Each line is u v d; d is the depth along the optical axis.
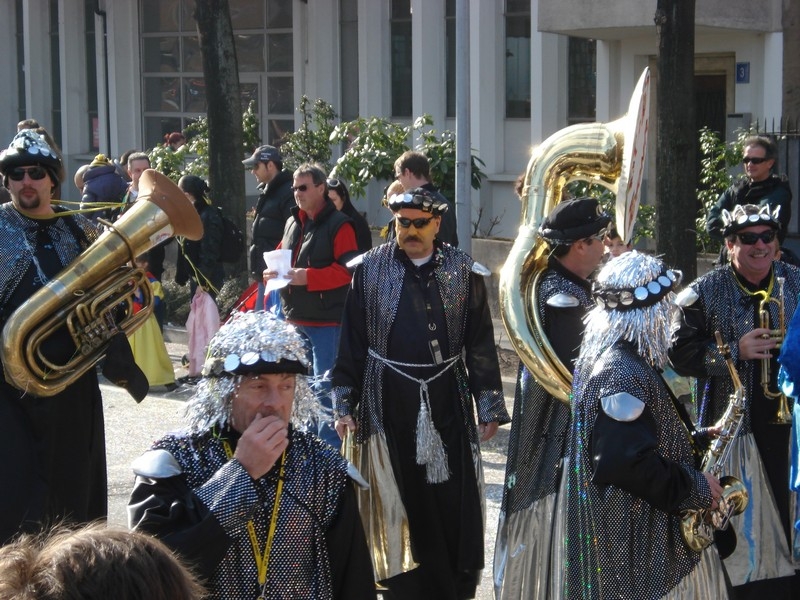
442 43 19.20
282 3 22.52
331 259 8.45
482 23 18.25
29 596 2.03
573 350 5.29
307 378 3.68
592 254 5.40
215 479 3.38
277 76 22.78
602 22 14.09
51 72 27.02
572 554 4.31
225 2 14.27
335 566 3.60
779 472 5.54
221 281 11.53
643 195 16.23
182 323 14.36
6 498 5.06
